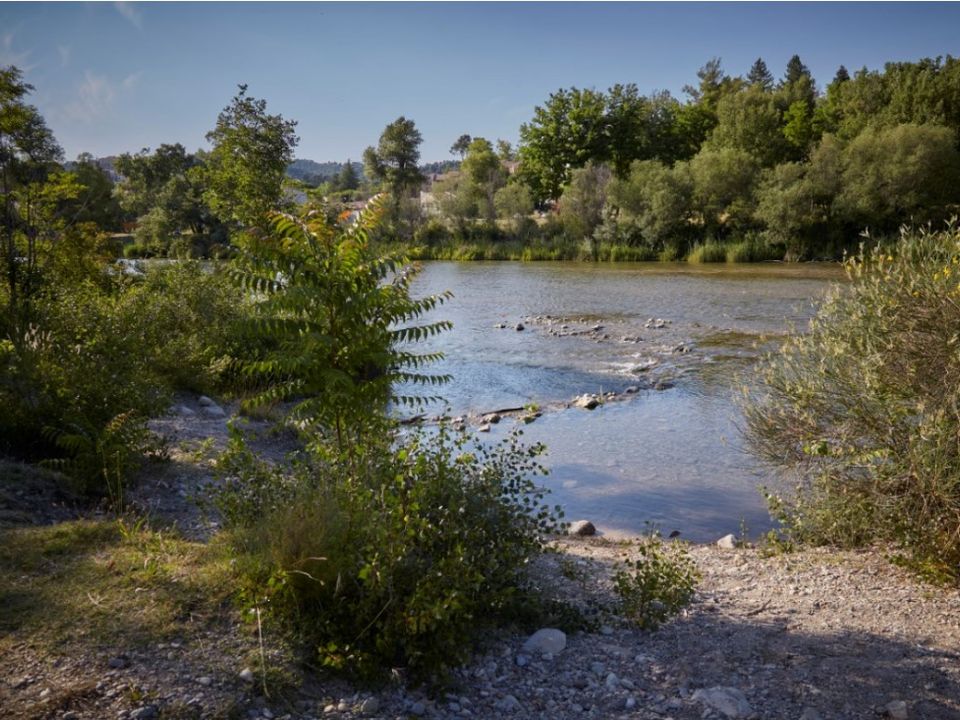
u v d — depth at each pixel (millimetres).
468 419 13047
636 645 4742
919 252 6531
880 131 60125
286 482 5312
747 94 74750
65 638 3760
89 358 8266
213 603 4227
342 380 6145
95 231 17562
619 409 13695
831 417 6938
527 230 67125
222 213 24984
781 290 32469
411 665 3963
